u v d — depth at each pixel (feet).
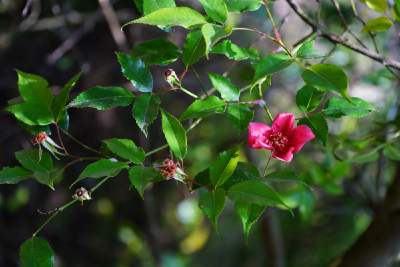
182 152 2.37
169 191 6.75
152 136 5.90
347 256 3.10
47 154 2.46
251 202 2.23
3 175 2.42
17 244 5.69
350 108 2.43
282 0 5.34
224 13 2.35
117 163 2.34
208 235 6.80
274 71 2.27
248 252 6.92
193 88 5.86
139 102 2.41
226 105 2.42
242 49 2.47
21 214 5.85
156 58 2.49
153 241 5.42
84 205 6.27
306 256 5.91
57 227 6.02
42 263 2.36
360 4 4.38
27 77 2.47
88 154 5.97
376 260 3.01
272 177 2.34
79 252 6.18
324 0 4.54
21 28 4.70
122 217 6.42
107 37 5.58
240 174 2.35
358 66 4.52
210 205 2.24
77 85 5.66
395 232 2.97
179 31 5.30
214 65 5.61
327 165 3.30
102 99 2.42
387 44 4.35
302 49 2.31
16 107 2.46
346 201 4.07
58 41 5.54
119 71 5.62
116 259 6.27
